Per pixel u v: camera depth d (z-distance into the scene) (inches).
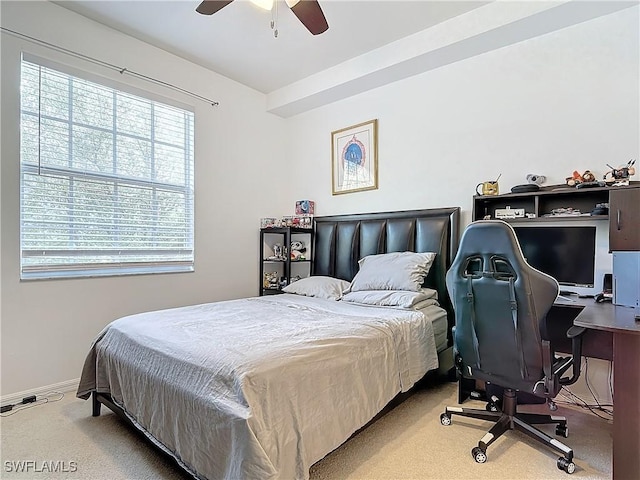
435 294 114.5
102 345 83.4
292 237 171.2
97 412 86.8
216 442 53.1
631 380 59.4
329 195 155.0
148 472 65.7
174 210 131.0
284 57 130.1
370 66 126.3
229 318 85.8
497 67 110.7
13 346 94.8
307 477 56.0
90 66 108.2
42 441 75.8
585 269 89.3
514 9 96.6
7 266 93.8
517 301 67.3
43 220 100.7
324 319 85.8
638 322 59.9
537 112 103.4
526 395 93.4
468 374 79.0
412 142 129.6
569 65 98.6
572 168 97.5
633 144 89.4
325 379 63.1
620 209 80.9
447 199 121.1
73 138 106.3
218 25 110.4
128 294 117.0
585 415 89.3
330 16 105.1
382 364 77.5
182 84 131.1
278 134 168.9
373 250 134.1
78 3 100.5
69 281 104.5
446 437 78.2
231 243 148.6
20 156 96.2
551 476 64.8
